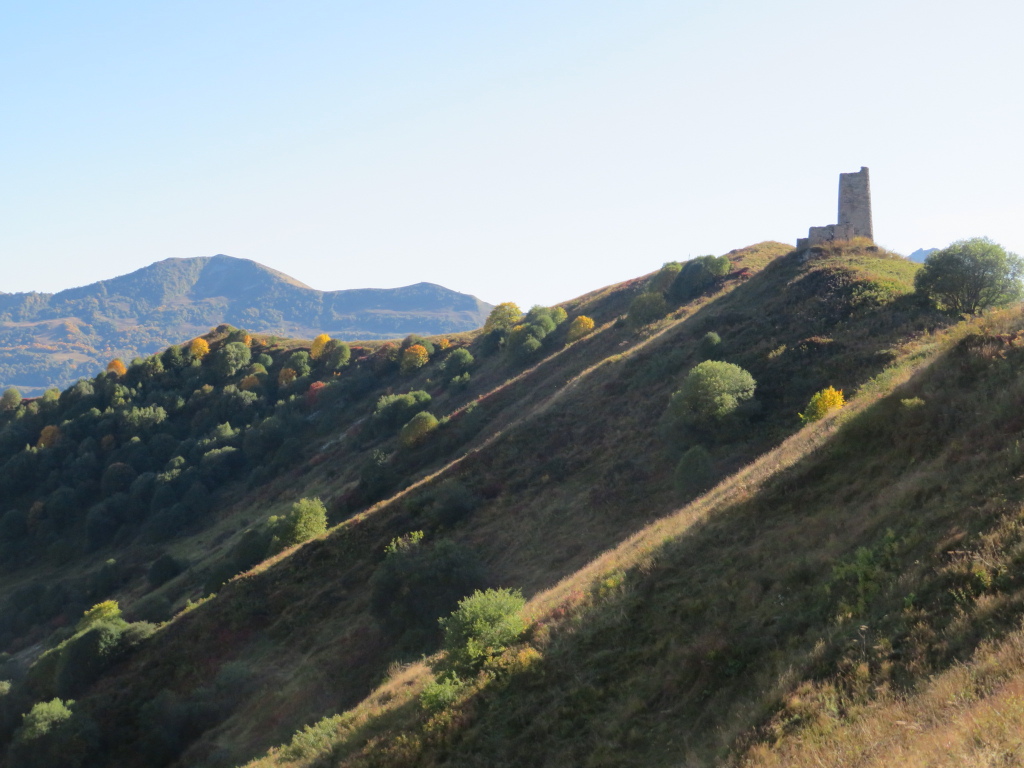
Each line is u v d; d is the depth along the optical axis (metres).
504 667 16.30
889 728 8.35
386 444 77.94
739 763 9.33
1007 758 6.52
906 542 12.75
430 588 30.64
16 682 47.06
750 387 37.62
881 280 47.16
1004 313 20.33
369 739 17.03
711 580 15.95
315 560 39.69
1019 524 11.26
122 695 33.59
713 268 74.62
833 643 11.16
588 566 25.38
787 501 18.16
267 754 23.20
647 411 43.31
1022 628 8.77
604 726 12.88
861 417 19.06
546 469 41.28
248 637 35.44
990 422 15.43
